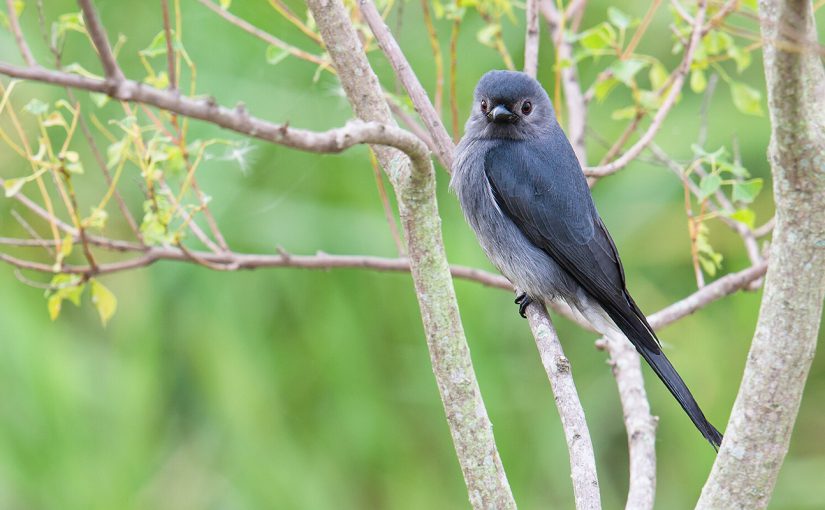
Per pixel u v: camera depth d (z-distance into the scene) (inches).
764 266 354.0
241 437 428.5
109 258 445.1
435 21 467.5
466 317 440.8
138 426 424.2
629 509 295.9
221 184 440.5
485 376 434.3
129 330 436.1
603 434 470.3
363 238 450.9
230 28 448.8
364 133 222.2
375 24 339.3
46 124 324.5
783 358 222.7
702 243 354.9
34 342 426.9
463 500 440.1
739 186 333.1
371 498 441.4
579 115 399.2
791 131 208.8
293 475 427.5
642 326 343.0
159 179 340.8
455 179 372.2
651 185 470.0
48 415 420.5
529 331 457.7
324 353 442.0
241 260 365.1
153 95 191.6
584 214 369.1
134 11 450.3
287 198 451.2
